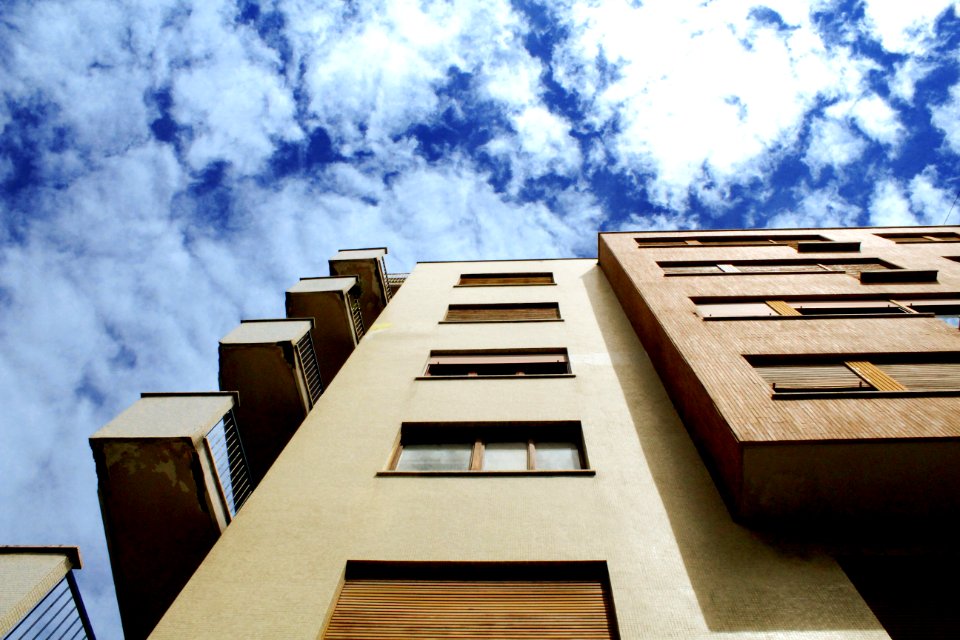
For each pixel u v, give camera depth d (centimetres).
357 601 554
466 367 1045
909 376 708
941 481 570
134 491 671
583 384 918
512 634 511
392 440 794
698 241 1656
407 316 1283
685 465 697
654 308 996
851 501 588
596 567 568
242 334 924
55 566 512
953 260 1288
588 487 670
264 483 714
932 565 553
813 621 486
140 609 718
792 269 1256
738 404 649
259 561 593
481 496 667
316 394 973
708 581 532
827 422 595
